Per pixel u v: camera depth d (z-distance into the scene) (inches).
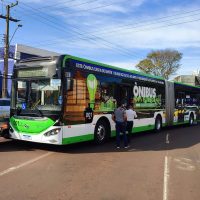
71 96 479.2
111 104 585.0
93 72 533.3
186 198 277.9
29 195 271.1
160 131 807.7
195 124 1063.0
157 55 3002.0
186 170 386.0
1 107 543.8
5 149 489.7
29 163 396.2
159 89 795.4
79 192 284.7
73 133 486.3
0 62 1421.0
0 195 269.1
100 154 476.4
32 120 477.7
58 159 428.5
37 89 481.1
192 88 1036.5
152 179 338.6
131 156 467.5
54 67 466.9
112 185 311.0
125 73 633.0
